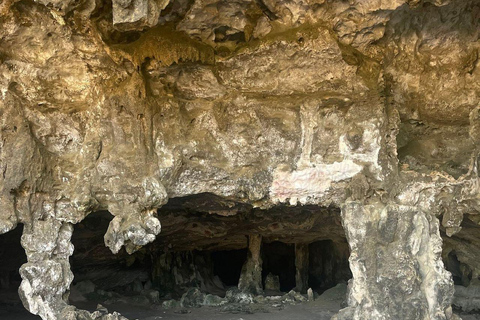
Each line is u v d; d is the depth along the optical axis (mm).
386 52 4949
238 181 5168
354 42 4852
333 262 8617
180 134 5035
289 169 5070
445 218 4934
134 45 4727
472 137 5027
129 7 3740
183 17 4695
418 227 4723
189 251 8195
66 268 4781
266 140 5129
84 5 4297
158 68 4840
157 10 3863
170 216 6902
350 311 4680
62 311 4574
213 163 5125
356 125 4934
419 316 4551
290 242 8031
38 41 4551
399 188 4852
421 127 5422
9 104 4719
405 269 4617
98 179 4766
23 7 4309
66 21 4379
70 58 4699
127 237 4695
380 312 4570
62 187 4863
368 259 4691
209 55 4941
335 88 4945
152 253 7859
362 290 4676
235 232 7367
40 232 4719
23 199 4719
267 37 4871
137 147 4812
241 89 5094
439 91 5090
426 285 4633
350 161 4957
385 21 4621
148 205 4777
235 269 10016
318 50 4785
